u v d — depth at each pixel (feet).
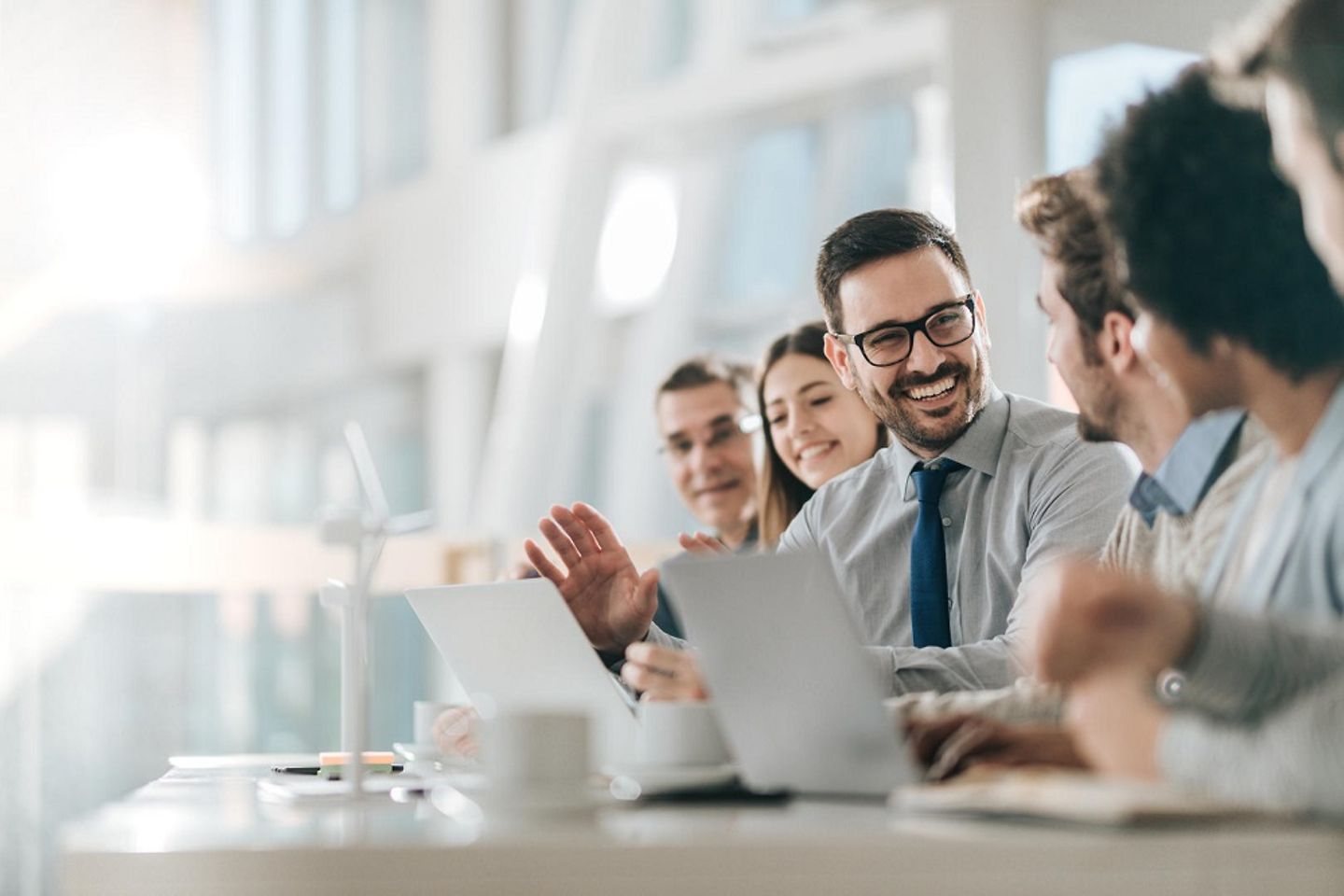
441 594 5.43
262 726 19.85
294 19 20.85
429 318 20.89
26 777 19.08
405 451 20.98
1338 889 3.02
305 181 20.85
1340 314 4.35
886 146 17.29
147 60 20.20
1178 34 10.94
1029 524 7.00
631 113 19.65
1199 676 3.54
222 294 20.51
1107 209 4.85
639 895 3.05
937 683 6.20
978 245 11.76
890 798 3.82
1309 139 4.55
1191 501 4.91
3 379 19.65
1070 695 4.46
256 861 3.13
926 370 7.11
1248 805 3.18
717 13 19.27
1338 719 3.13
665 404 10.55
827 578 3.78
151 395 20.20
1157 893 3.00
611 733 4.90
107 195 20.02
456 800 4.00
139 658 19.51
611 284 19.40
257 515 20.52
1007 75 11.81
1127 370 5.12
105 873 3.15
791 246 18.12
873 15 17.54
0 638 18.99
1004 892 3.01
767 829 3.24
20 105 19.66
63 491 19.75
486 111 21.08
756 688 4.01
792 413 8.76
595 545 6.35
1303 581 4.03
